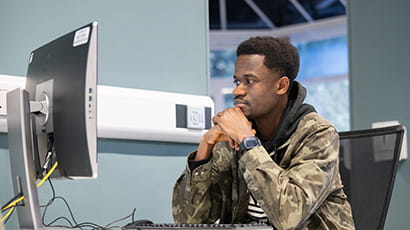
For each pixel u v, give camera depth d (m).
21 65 1.79
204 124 2.17
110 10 2.00
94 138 1.33
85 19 1.94
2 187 1.70
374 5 2.80
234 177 1.59
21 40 1.79
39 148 1.47
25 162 1.37
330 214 1.47
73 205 1.84
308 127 1.47
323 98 8.06
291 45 1.55
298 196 1.34
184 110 2.12
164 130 2.04
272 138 1.51
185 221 1.63
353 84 2.88
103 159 1.92
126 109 1.94
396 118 2.66
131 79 2.03
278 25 8.28
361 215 1.95
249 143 1.44
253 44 1.51
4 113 1.67
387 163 1.92
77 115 1.34
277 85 1.51
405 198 2.56
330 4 7.72
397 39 2.69
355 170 2.01
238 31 8.17
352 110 2.88
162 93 2.07
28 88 1.56
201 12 2.28
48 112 1.44
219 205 1.66
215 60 8.30
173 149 2.12
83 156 1.33
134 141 2.01
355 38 2.89
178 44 2.19
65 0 1.90
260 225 1.20
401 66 2.66
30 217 1.38
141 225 1.28
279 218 1.34
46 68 1.48
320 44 8.07
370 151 1.98
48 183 1.79
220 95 8.27
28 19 1.81
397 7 2.70
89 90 1.33
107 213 1.92
